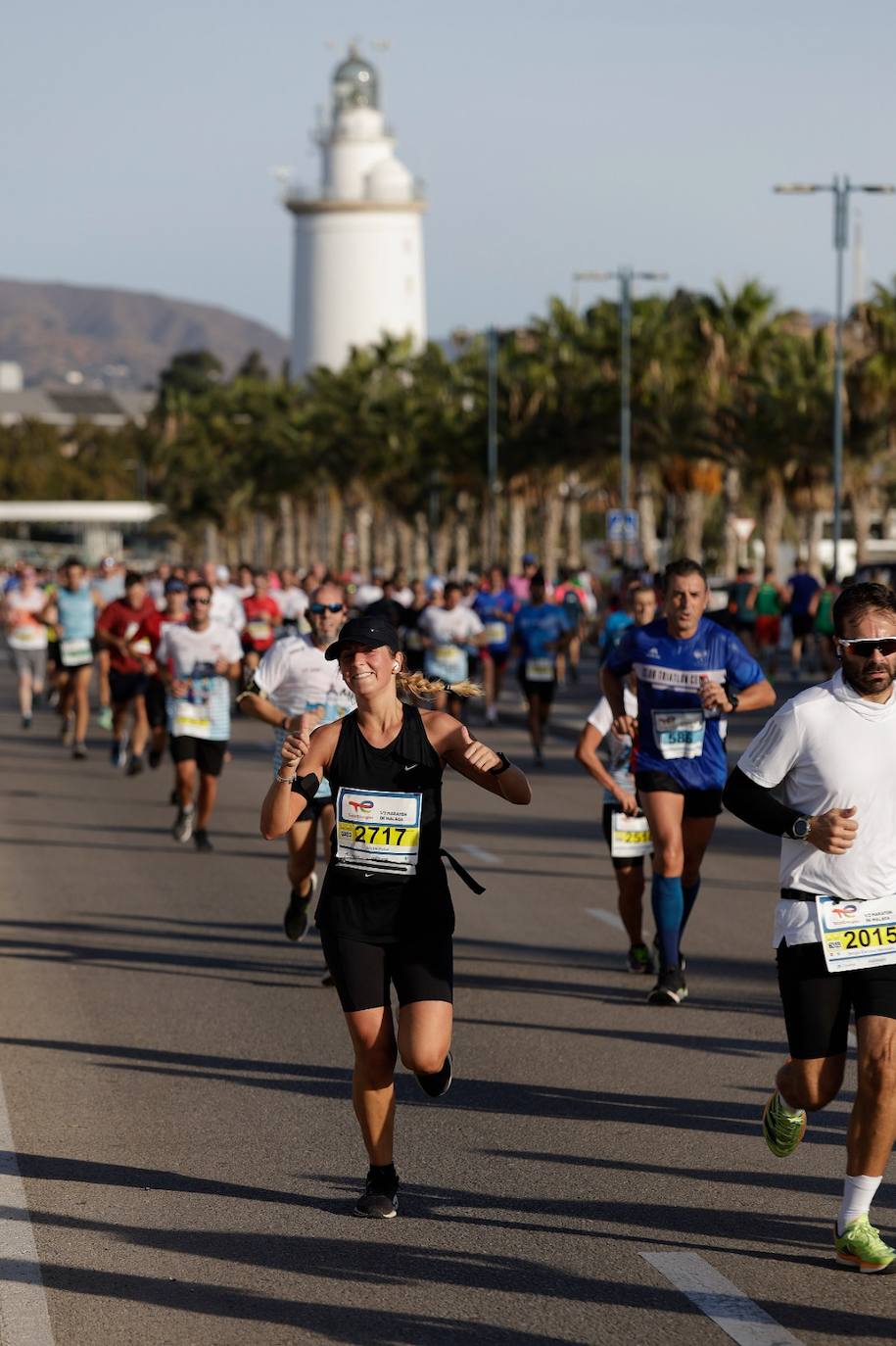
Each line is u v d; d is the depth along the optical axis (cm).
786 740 949
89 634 3812
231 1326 853
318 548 18400
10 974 1705
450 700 3888
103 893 2175
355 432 13462
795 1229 992
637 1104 1253
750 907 2100
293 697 1831
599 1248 962
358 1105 1012
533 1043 1434
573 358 10288
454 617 3878
